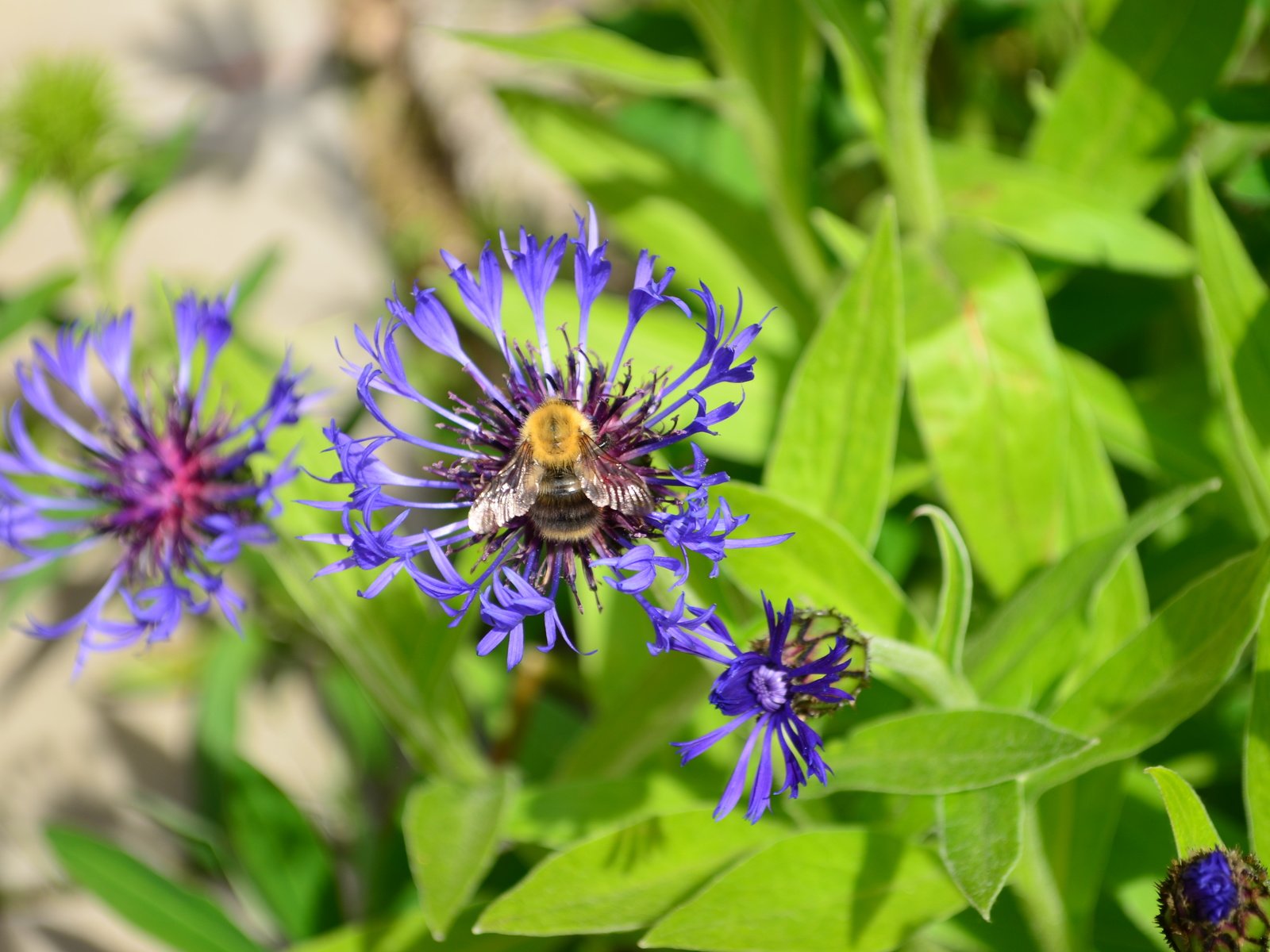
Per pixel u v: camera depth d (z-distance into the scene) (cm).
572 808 23
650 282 17
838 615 18
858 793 23
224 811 29
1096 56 25
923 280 24
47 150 29
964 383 23
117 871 26
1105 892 24
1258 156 25
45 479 25
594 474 18
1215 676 19
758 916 20
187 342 21
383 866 27
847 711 24
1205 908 17
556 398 19
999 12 29
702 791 23
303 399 20
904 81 24
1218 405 26
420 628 23
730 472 27
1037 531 23
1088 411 24
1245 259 22
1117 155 26
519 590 17
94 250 29
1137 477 28
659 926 20
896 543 27
